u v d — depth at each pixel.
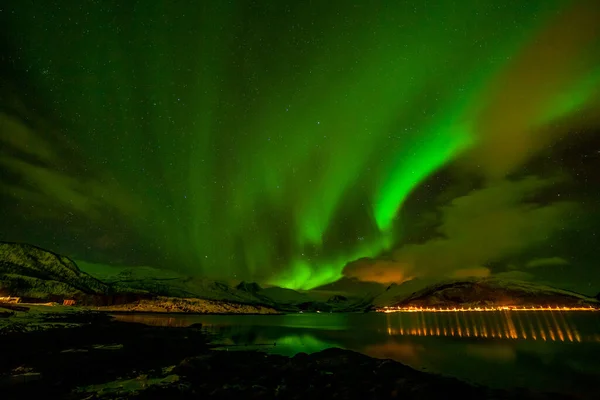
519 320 76.31
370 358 24.08
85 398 14.55
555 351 31.75
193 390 15.72
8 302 59.53
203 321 71.62
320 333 51.19
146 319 65.50
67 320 46.03
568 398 16.22
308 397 15.32
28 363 20.25
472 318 85.19
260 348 33.06
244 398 14.96
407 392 15.75
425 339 42.78
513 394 16.70
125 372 19.30
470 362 25.56
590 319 78.94
